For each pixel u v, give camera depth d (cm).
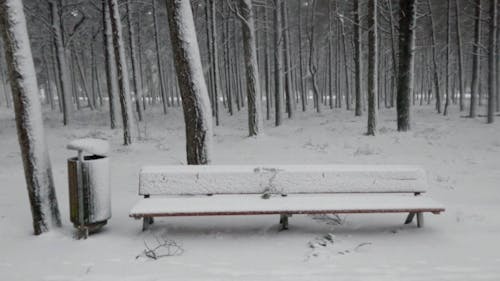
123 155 1388
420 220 541
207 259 451
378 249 472
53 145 1683
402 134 1627
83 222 518
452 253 456
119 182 922
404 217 596
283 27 2573
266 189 547
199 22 3152
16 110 525
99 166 527
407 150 1307
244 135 1844
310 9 3516
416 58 3931
